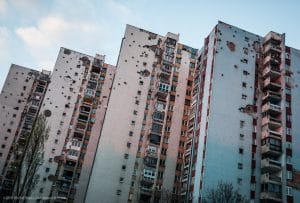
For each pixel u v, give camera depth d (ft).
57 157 230.07
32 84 286.87
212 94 191.42
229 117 187.73
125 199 190.70
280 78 202.90
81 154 231.91
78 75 265.34
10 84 282.56
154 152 204.85
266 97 195.52
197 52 248.52
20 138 258.57
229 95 193.77
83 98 250.78
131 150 204.64
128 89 222.28
